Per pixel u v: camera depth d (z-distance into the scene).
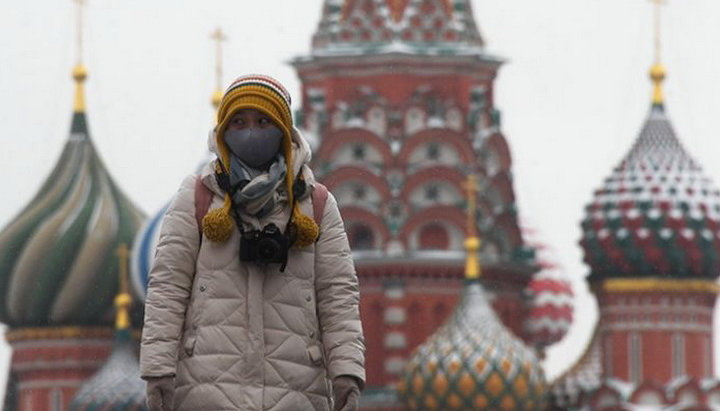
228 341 19.14
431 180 113.81
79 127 123.69
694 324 115.94
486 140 114.69
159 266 19.31
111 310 118.88
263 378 19.12
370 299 113.38
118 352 116.25
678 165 118.94
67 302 118.56
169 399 19.12
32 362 119.81
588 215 117.81
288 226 19.31
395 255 112.81
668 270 115.94
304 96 115.25
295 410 19.16
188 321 19.27
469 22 115.56
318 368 19.30
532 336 127.50
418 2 115.12
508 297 116.44
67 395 119.25
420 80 114.44
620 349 115.94
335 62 113.94
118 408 115.00
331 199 19.58
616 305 116.38
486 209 114.75
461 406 110.38
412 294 113.19
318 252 19.45
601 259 116.69
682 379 115.38
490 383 110.00
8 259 119.44
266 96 19.44
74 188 121.25
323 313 19.42
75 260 118.88
